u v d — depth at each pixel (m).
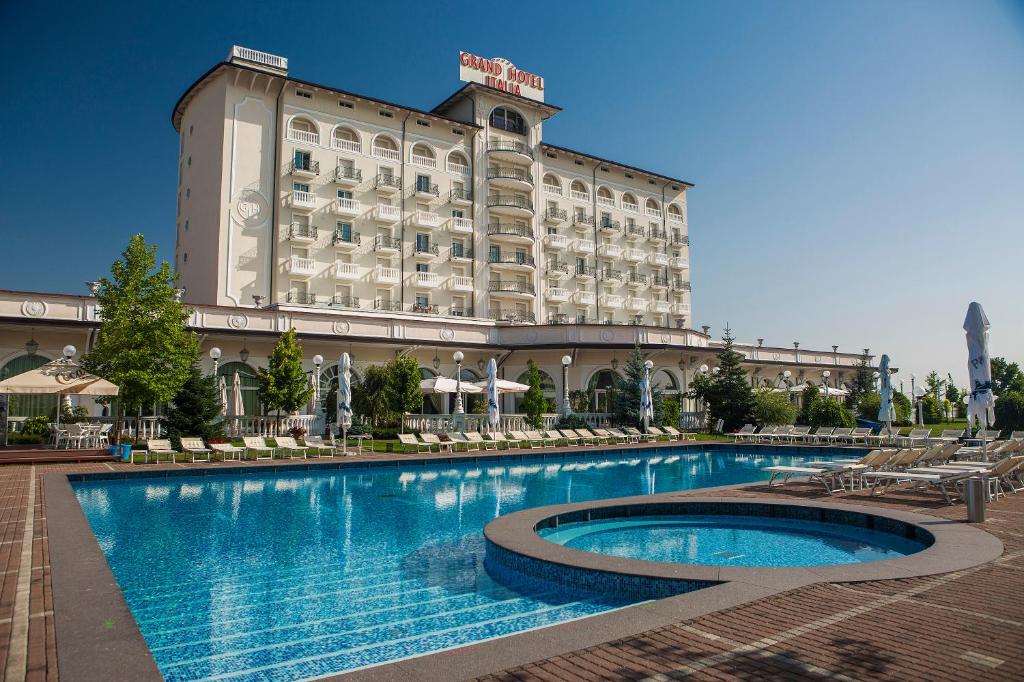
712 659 4.75
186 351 23.33
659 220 57.53
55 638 5.19
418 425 30.11
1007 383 46.69
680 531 11.42
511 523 10.02
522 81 49.88
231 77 37.88
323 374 32.75
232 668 5.62
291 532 11.18
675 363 40.56
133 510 13.24
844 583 6.70
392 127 43.09
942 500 12.87
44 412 26.83
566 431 29.39
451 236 45.16
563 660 4.73
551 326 37.28
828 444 27.56
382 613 7.01
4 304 24.86
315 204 39.06
